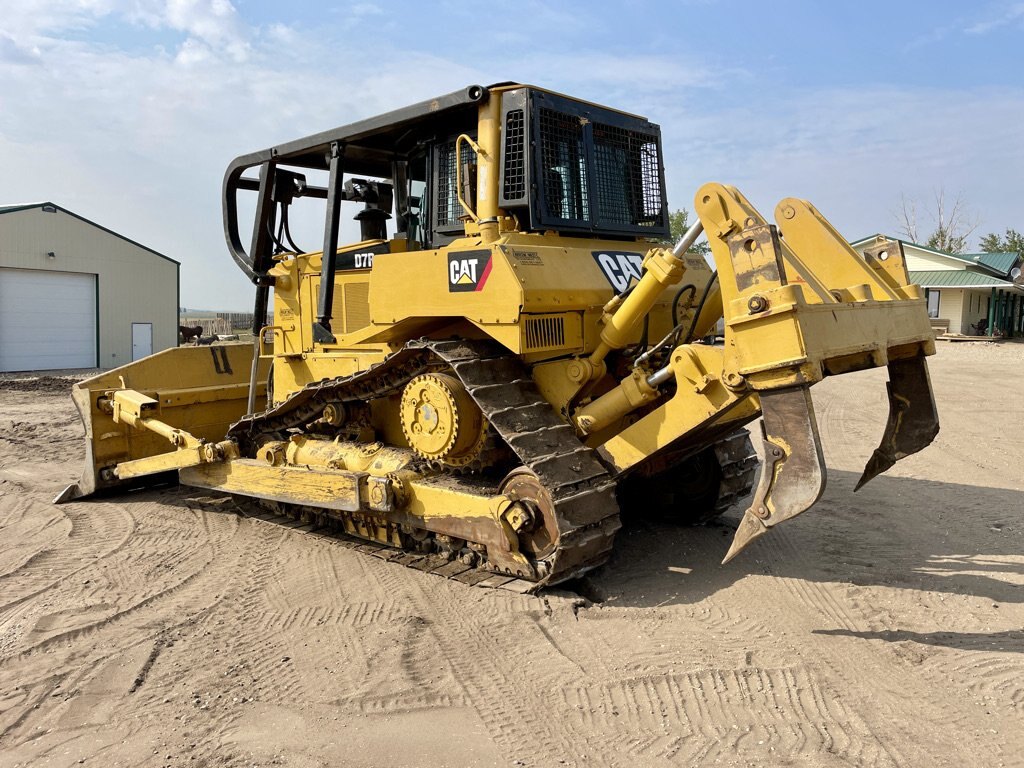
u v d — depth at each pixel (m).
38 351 23.97
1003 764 3.05
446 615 4.61
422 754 3.23
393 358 5.36
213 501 7.55
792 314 3.75
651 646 4.14
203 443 6.75
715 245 4.14
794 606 4.64
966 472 8.09
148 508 7.41
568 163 5.41
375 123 5.66
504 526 4.78
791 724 3.37
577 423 5.01
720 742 3.25
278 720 3.54
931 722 3.37
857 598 4.73
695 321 5.36
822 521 6.35
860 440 10.08
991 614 4.47
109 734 3.47
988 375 17.16
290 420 6.71
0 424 12.47
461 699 3.67
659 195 6.29
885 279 5.02
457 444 5.11
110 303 25.48
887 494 7.19
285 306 7.02
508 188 5.17
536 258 4.85
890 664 3.89
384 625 4.52
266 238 6.91
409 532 5.63
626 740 3.29
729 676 3.79
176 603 5.01
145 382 8.00
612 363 5.38
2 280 23.02
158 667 4.11
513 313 4.62
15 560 5.97
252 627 4.59
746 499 7.15
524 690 3.74
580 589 5.02
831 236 4.75
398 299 5.36
